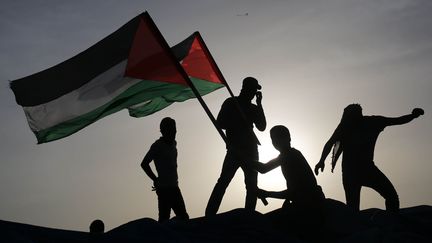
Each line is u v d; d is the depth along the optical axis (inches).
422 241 273.4
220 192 337.7
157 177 361.4
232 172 339.3
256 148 346.9
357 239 276.2
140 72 339.0
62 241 234.7
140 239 247.1
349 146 345.4
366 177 339.3
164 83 357.4
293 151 283.4
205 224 282.7
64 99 334.6
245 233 273.0
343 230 289.7
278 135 284.4
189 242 257.9
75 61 337.7
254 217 285.7
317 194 279.3
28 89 329.1
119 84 341.1
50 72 334.0
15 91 327.0
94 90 337.4
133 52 340.8
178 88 363.6
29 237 229.1
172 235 258.4
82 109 335.9
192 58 394.0
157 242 248.5
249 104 352.8
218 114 350.6
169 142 362.9
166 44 339.6
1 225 228.7
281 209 295.0
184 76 335.0
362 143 343.3
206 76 393.4
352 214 301.9
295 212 281.1
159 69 342.0
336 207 305.7
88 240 240.1
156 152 358.9
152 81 351.6
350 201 342.6
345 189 346.0
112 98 341.1
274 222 287.7
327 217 290.5
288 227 282.7
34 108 329.1
